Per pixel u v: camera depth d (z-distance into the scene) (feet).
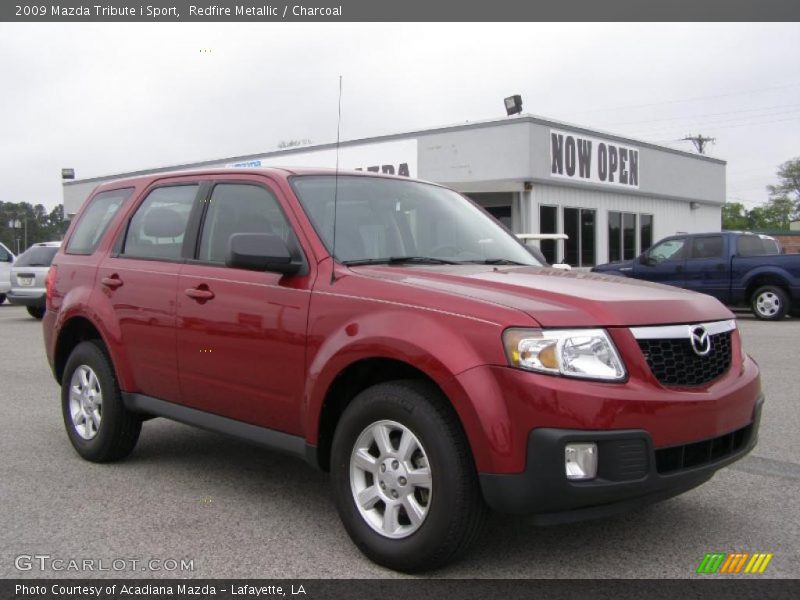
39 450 19.04
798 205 254.06
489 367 10.64
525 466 10.41
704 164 100.78
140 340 16.30
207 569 11.81
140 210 17.62
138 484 16.20
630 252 88.17
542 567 11.84
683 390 11.28
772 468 17.08
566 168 74.79
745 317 55.36
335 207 14.39
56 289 18.94
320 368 12.44
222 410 14.71
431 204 16.39
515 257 16.35
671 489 11.09
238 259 12.94
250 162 95.86
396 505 11.63
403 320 11.57
